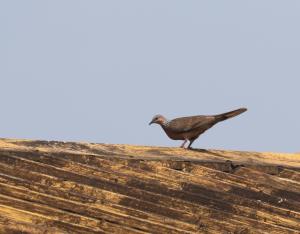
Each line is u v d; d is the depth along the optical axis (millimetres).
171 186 15859
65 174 15016
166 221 14078
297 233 15031
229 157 18750
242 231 14477
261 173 17766
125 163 16328
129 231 13406
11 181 13969
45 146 16688
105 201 14141
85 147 17141
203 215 14820
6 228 12117
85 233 13023
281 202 16359
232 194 16109
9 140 16719
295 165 19062
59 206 13586
